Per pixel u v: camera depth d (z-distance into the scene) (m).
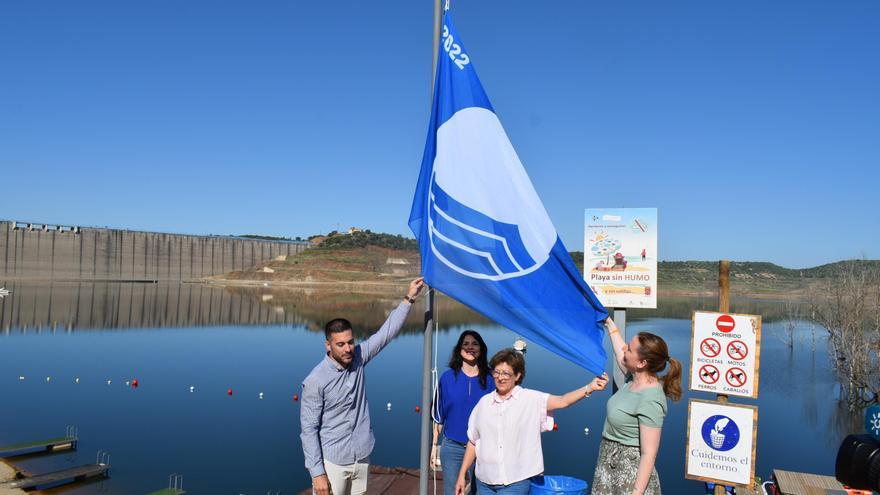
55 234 171.50
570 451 24.55
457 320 84.44
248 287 179.25
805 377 44.91
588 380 39.88
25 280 162.75
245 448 25.34
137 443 25.91
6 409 31.77
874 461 4.75
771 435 29.58
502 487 5.33
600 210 9.09
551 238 5.87
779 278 186.50
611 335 5.82
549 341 5.71
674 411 31.09
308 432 5.50
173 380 40.72
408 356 50.59
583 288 5.87
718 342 8.05
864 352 38.88
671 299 148.62
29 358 49.56
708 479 8.05
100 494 20.12
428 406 5.53
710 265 197.00
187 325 79.94
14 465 22.95
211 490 20.48
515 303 5.72
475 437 5.59
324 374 5.54
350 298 147.88
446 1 5.98
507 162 5.88
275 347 59.66
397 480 9.58
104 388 37.72
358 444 5.68
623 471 4.94
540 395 5.46
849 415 33.78
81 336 65.44
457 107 5.87
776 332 73.69
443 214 5.71
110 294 131.62
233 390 37.72
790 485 10.26
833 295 46.56
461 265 5.69
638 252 8.89
